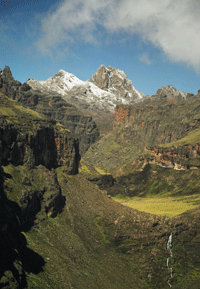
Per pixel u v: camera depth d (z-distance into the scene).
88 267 129.88
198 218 164.75
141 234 162.00
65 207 164.75
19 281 84.75
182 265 149.75
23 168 147.50
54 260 116.00
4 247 90.56
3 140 135.75
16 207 117.94
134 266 148.62
